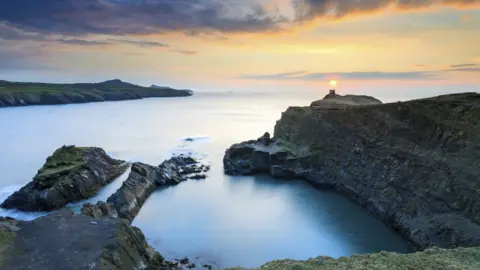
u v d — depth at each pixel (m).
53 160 51.19
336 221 38.38
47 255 21.19
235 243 33.16
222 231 35.91
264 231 35.94
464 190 30.30
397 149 39.81
